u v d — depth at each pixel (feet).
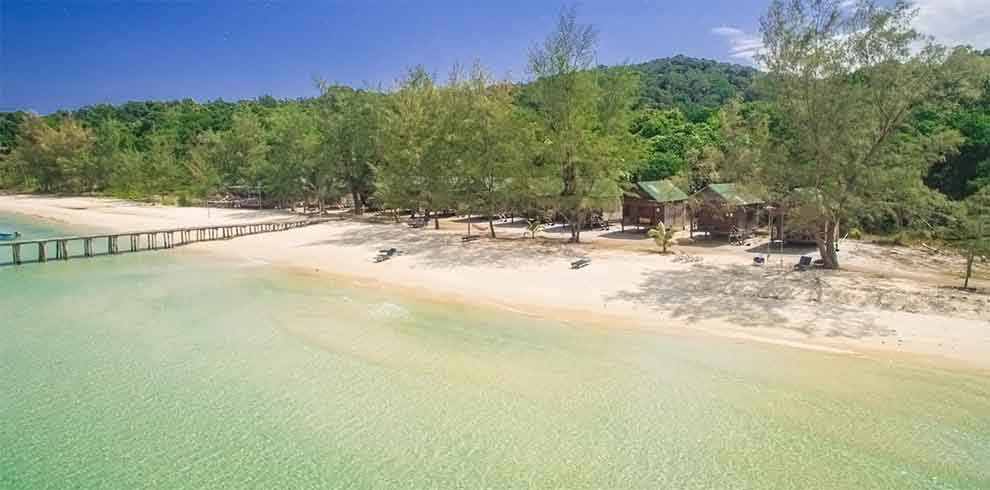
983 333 66.64
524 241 135.85
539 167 129.29
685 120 244.01
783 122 96.22
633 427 50.11
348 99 200.13
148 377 62.85
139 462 46.68
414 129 159.63
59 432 51.55
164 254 139.03
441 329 77.20
